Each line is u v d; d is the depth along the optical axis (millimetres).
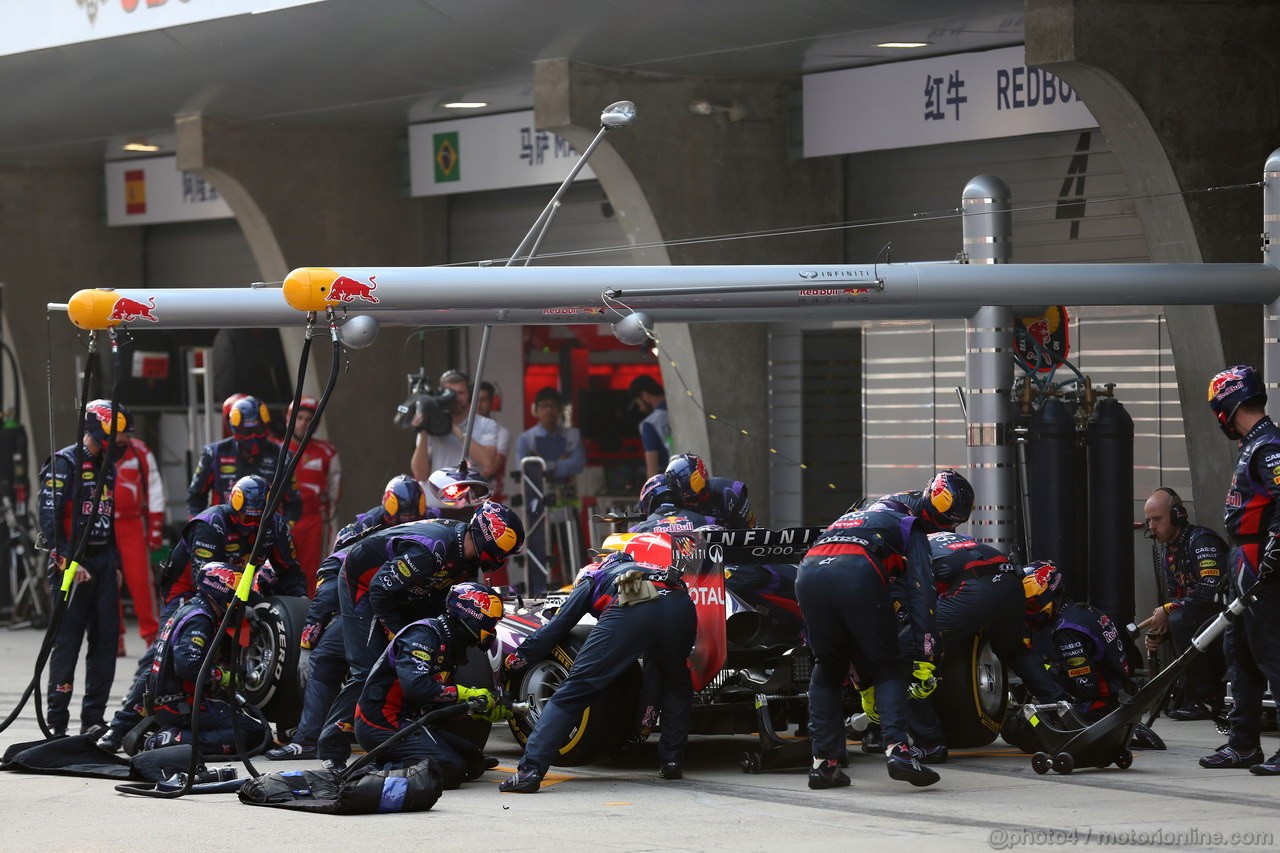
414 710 28641
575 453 56000
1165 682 29172
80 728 38062
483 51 49062
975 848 22703
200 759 29625
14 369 69562
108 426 35688
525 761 28422
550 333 61656
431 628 27859
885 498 28719
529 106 57750
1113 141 41500
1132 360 47062
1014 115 46906
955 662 31344
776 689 31500
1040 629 32219
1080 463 39812
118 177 70062
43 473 35406
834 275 34406
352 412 62969
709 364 53781
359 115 59594
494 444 48906
